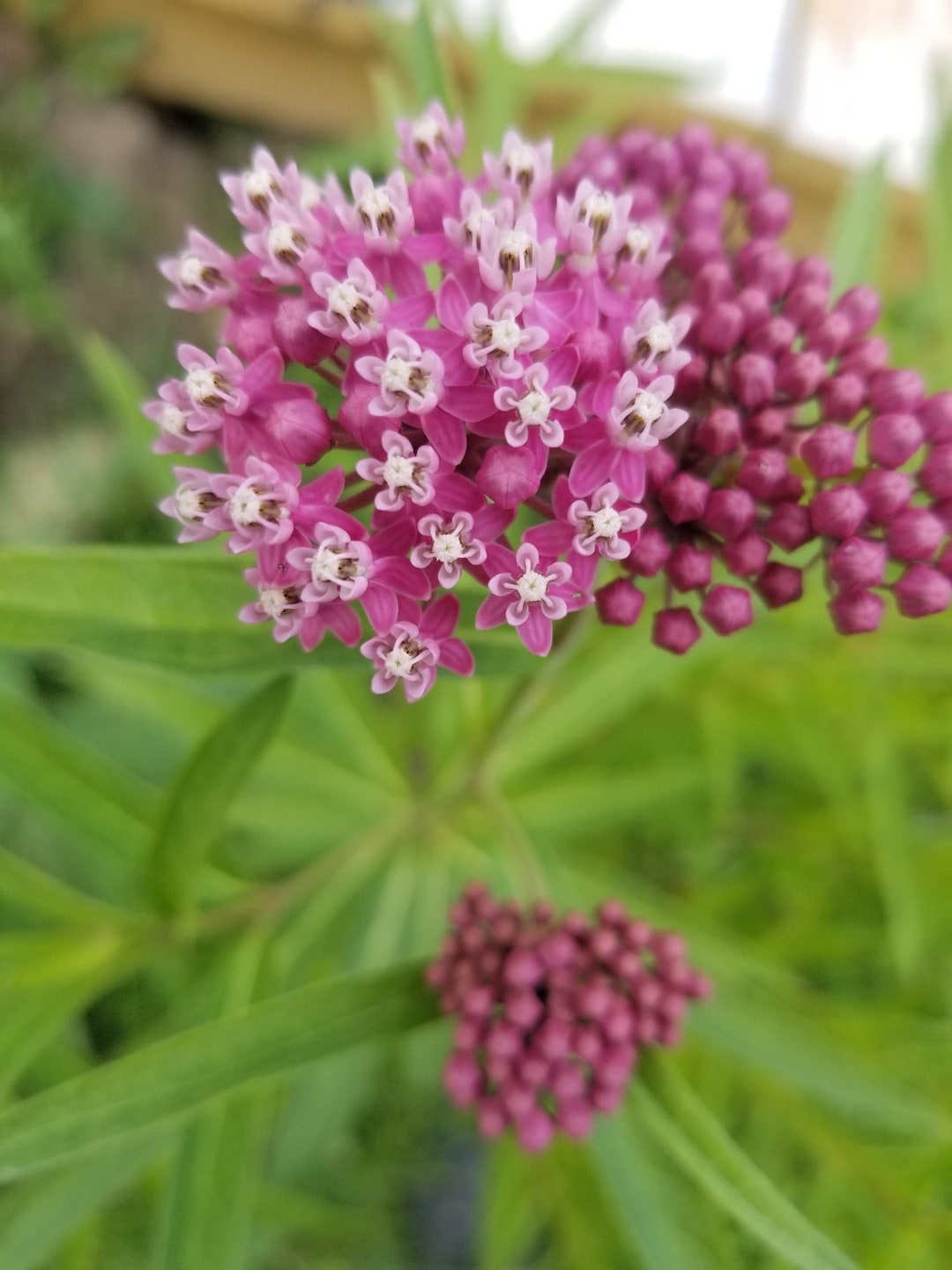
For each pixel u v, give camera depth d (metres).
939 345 0.11
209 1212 0.08
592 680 0.11
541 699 0.12
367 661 0.07
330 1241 0.15
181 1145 0.08
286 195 0.07
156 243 0.23
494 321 0.06
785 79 0.24
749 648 0.11
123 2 0.22
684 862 0.16
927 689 0.13
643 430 0.06
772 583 0.08
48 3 0.21
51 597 0.07
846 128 0.24
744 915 0.15
